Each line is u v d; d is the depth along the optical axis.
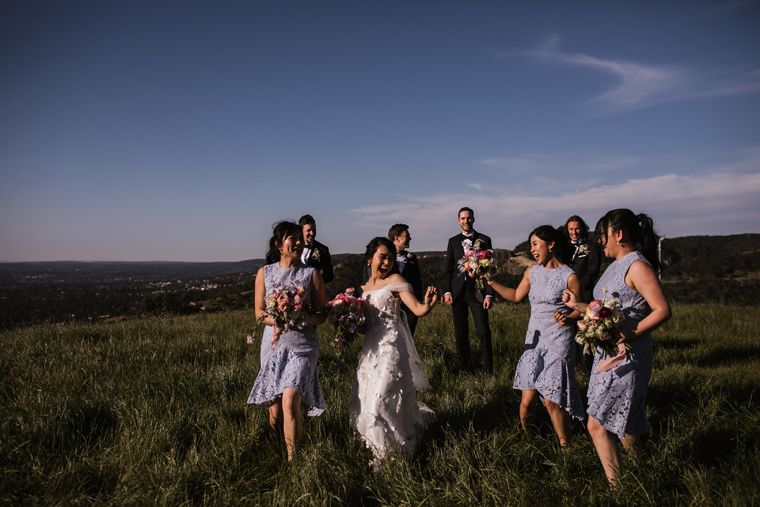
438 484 3.19
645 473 3.01
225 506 2.90
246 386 5.29
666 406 4.63
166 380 5.23
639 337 2.93
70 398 4.47
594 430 3.07
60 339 7.95
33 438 3.73
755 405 4.25
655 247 3.18
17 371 5.81
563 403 3.55
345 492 3.04
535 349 3.77
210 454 3.50
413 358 4.24
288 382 3.51
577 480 3.11
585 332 2.91
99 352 6.79
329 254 6.15
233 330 9.06
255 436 3.79
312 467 3.16
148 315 13.10
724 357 7.03
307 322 3.61
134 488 3.05
